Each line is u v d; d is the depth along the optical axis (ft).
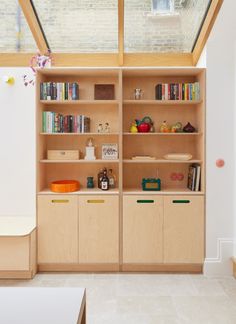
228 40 11.65
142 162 12.86
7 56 13.12
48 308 3.90
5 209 13.30
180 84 12.38
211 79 11.76
